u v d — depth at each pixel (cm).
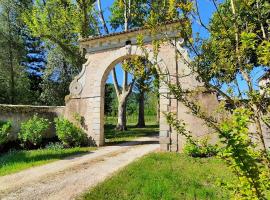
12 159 1144
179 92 300
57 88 2833
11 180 821
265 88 267
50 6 2142
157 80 318
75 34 2245
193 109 294
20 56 2878
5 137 1398
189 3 278
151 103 4322
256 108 263
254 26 286
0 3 2767
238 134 246
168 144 1312
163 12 309
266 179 257
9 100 2736
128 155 1220
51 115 1717
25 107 1623
